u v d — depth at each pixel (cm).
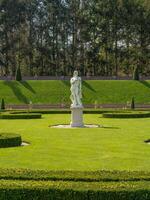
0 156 2172
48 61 10000
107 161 2030
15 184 1270
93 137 2941
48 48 9838
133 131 3322
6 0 9438
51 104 6806
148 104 6881
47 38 9825
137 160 2055
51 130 3419
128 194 1211
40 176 1402
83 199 1216
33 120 4478
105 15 9525
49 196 1226
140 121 4306
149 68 9781
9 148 2444
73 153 2264
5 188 1231
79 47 9894
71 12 9794
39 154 2233
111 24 9606
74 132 3269
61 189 1225
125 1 9394
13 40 9588
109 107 6762
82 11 9719
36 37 9862
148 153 2259
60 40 9894
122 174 1435
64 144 2598
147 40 9612
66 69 10094
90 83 7756
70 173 1447
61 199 1222
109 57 10050
